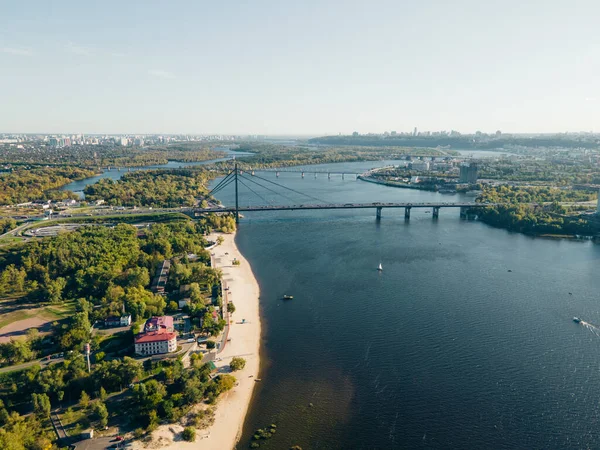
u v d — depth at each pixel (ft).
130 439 586.86
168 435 597.52
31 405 647.15
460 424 624.59
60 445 572.10
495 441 593.01
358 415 643.45
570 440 594.24
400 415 643.45
